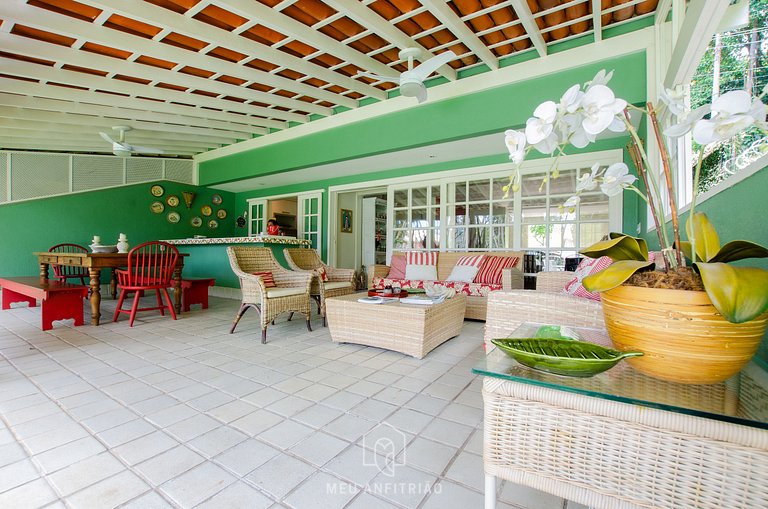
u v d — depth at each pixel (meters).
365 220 7.96
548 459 0.85
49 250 5.55
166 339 3.24
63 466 1.34
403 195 5.94
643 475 0.76
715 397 0.79
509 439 0.90
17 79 3.65
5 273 5.45
